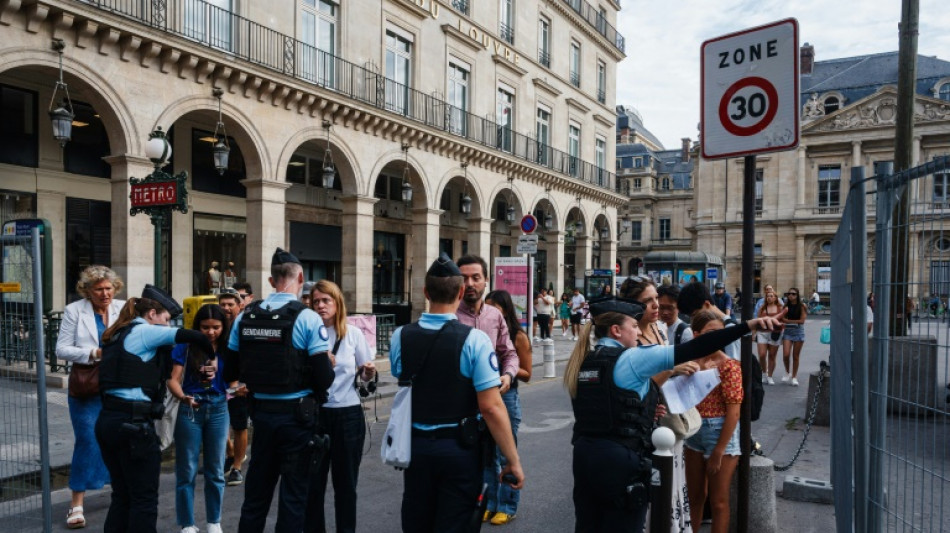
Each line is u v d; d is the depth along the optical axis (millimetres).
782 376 13602
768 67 3852
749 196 3961
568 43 29797
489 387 3145
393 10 19516
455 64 22609
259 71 14641
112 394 3963
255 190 15250
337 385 4508
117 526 4016
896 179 2822
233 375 4117
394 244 24969
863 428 3096
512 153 24969
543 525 5098
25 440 4500
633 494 3107
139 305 4289
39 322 4312
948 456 2879
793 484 5656
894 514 3098
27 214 13391
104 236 14883
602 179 32531
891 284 2867
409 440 3152
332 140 17094
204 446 4859
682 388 3842
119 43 12102
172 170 15984
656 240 70938
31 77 13297
